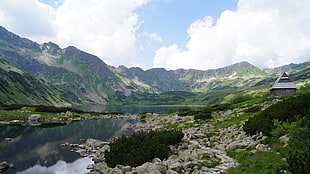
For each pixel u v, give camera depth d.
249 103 71.75
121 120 92.62
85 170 24.11
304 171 9.96
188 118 66.44
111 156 23.38
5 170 24.39
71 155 31.34
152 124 69.81
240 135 26.28
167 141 27.11
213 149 24.05
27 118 82.00
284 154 14.71
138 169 18.81
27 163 27.11
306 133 15.20
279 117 24.91
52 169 24.64
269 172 11.95
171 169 17.89
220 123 46.84
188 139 32.12
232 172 13.78
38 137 45.94
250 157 16.89
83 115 106.38
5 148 35.09
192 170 17.23
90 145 37.16
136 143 25.56
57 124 70.88
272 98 64.00
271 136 21.11
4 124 65.62
